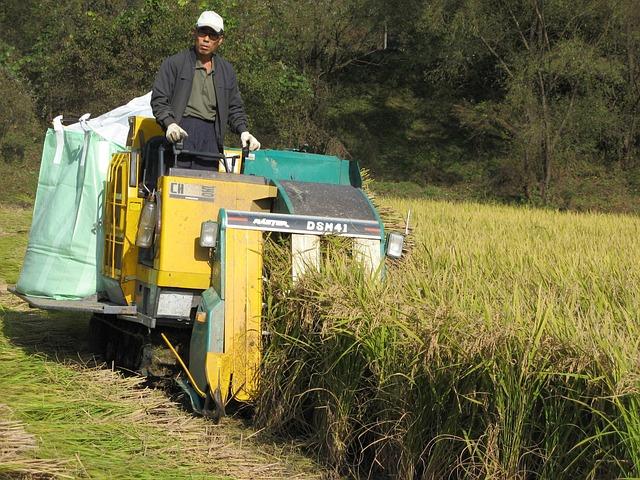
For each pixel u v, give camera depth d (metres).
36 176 27.30
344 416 5.92
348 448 6.18
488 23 37.19
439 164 40.78
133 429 6.24
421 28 39.88
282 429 6.49
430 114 43.84
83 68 26.58
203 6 25.59
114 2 34.34
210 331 6.45
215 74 7.71
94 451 5.68
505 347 5.09
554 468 4.92
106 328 8.87
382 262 6.75
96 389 7.11
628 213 34.28
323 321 6.02
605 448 4.64
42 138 30.02
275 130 32.34
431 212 21.14
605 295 7.00
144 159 7.73
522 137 35.84
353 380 5.89
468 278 7.08
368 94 45.06
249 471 5.69
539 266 8.89
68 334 9.62
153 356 7.38
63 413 6.45
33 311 10.78
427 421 5.54
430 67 45.09
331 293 6.06
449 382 5.36
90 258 8.49
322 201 7.13
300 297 6.37
